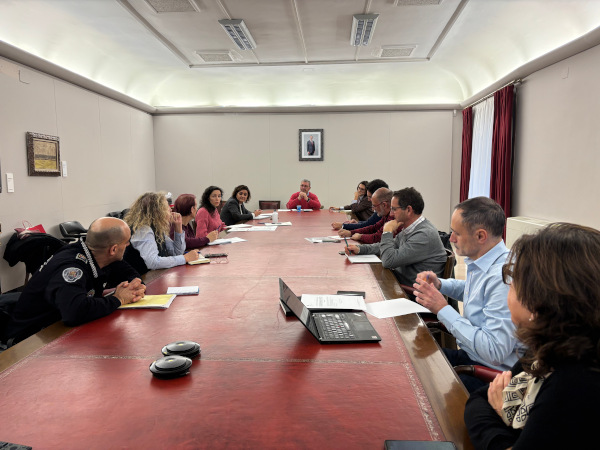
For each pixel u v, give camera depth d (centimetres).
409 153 875
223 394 108
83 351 137
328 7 472
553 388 71
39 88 521
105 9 461
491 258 166
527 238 83
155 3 457
